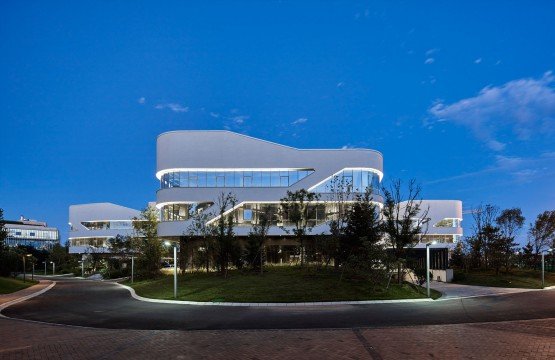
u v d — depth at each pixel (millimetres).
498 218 49469
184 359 10117
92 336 13086
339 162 45375
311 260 32375
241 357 10219
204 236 36312
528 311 18109
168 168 44750
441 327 13844
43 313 19781
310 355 10297
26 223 135250
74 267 78688
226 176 45094
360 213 30500
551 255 48188
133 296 27500
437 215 76438
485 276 38906
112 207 82438
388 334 12656
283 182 45281
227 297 22219
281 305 20203
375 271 23844
